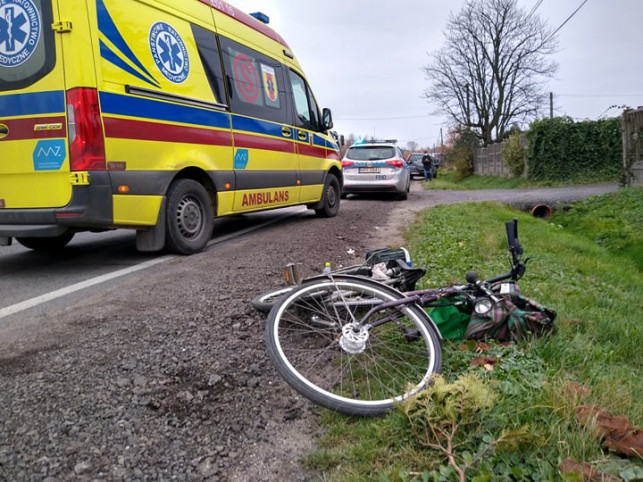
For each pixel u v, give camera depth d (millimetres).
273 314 2783
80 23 4559
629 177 14500
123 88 4918
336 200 10062
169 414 2549
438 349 2711
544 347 2986
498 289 3324
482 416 2225
